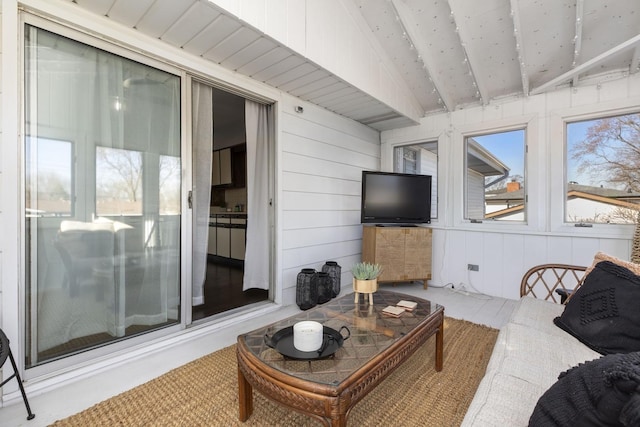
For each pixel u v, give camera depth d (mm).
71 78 1858
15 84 1650
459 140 3939
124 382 1818
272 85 3004
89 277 1955
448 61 3344
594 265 1816
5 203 1631
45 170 1776
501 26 2814
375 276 2041
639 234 2674
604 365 683
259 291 3570
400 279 3811
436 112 4145
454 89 3725
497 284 3648
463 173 3932
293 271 3307
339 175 3893
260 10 2113
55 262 1822
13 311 1652
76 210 1895
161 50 2213
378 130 4566
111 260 2045
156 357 2119
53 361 1808
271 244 3189
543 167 3359
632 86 2906
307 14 2479
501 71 3303
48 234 1794
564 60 3010
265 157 3217
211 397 1681
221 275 4441
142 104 2170
